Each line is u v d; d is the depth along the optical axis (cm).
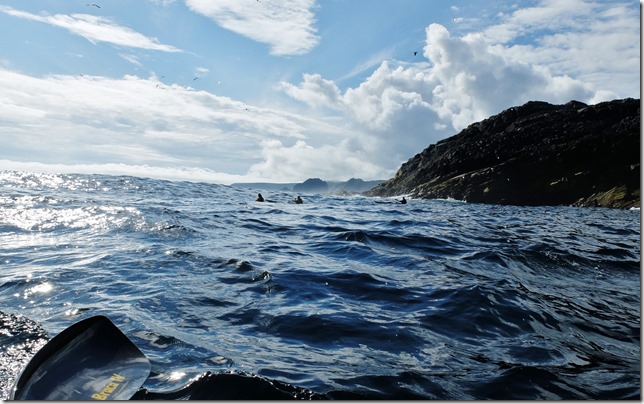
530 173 4962
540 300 639
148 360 369
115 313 525
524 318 565
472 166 5688
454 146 6525
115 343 374
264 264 797
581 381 404
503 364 435
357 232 1177
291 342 470
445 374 410
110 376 344
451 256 948
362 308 585
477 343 488
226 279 691
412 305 602
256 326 510
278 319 531
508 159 5338
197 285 653
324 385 373
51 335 460
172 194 2345
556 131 5406
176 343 448
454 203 4553
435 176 5966
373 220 1689
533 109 6262
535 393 380
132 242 940
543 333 524
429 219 1866
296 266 794
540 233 1467
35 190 2005
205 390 353
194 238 1025
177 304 568
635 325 559
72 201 1606
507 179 5016
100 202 1625
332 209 2266
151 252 846
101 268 726
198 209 1666
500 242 1161
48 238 966
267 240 1080
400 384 385
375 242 1080
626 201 4019
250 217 1556
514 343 492
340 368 410
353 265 830
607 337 520
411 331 511
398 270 802
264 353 436
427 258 915
